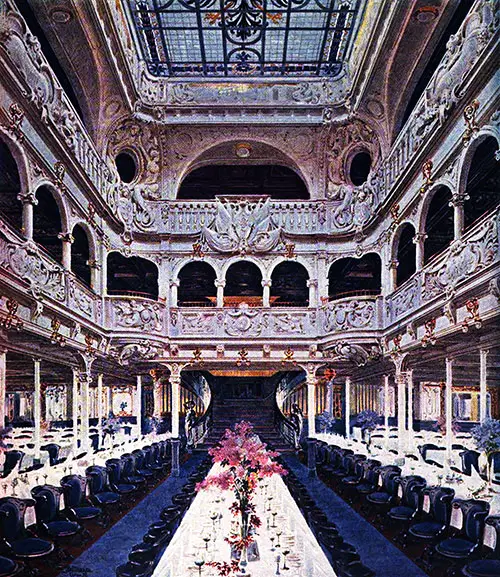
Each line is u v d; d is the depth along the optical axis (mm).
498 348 13750
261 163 25141
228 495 11586
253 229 23203
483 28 11344
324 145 23375
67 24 16594
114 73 19391
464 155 12812
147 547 7949
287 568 7129
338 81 22797
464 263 12367
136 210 22875
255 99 22859
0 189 16875
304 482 19703
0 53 11125
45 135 14102
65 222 16234
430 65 19094
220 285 23172
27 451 16562
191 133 23344
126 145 22984
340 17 19938
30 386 27062
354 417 30016
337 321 21203
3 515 8938
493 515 8867
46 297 13711
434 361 18750
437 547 9086
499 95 10852
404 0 15797
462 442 18156
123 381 30672
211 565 6812
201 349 22859
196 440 27438
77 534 11531
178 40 21406
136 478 16219
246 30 20547
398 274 25109
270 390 29047
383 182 20281
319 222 23359
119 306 20875
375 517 13828
